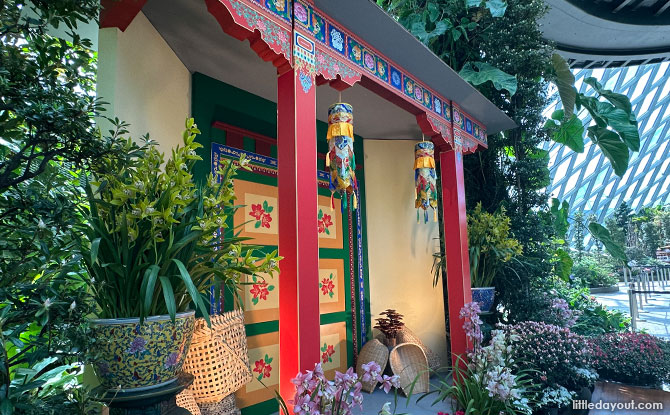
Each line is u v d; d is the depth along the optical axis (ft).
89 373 6.24
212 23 8.77
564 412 12.24
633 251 66.90
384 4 18.22
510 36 19.19
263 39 7.68
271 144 12.92
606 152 20.83
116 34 7.06
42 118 3.70
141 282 5.31
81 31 7.55
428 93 13.19
